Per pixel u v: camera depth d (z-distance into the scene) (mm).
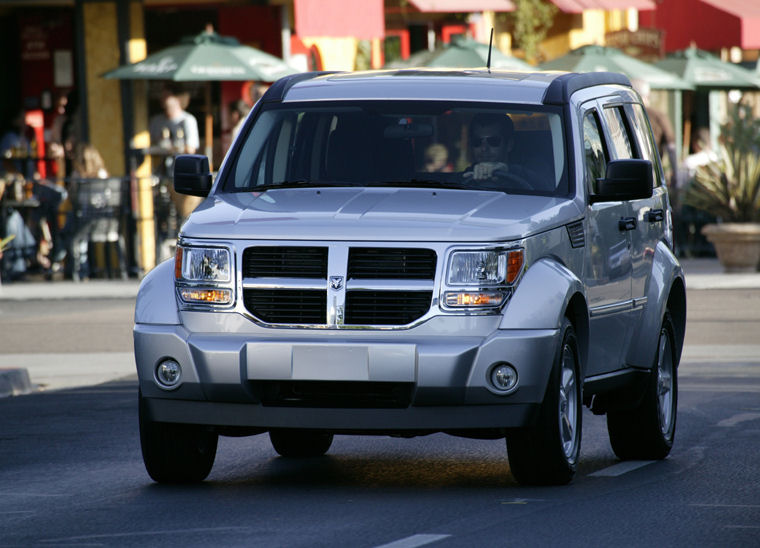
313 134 26578
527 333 23250
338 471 26688
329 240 23422
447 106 26422
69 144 70625
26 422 33156
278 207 24547
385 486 24953
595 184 26609
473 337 23203
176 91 69500
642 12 98375
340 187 25766
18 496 24312
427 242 23312
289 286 23375
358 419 23266
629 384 27625
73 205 65312
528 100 26516
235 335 23562
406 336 23203
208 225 24141
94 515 22500
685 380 39531
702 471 26453
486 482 25312
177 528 21359
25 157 70000
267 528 21266
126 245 66438
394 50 85938
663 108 88562
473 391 23109
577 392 24828
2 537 20938
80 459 28188
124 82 68375
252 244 23656
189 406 23812
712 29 95750
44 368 42875
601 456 28453
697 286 63219
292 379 23172
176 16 72250
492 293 23312
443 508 22766
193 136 68188
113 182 65688
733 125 69062
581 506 22891
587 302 25297
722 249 66812
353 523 21594
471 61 74938
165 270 24641
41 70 72250
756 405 34906
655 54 85938
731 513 22328
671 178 75750
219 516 22250
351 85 27266
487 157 25906
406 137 26219
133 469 26969
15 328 51906
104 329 51312
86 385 39750
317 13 70188
